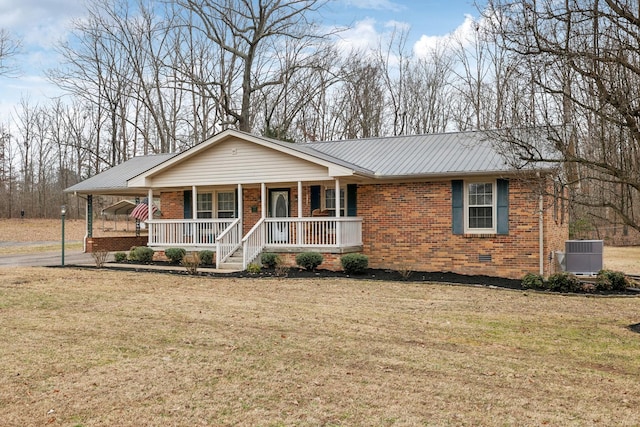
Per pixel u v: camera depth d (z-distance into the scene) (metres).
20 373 6.85
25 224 45.59
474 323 9.92
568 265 16.66
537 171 10.30
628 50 8.09
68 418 5.46
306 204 19.25
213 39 34.47
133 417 5.48
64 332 9.05
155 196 25.80
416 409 5.71
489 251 16.25
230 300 12.12
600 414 5.62
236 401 5.93
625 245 34.12
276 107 37.56
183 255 19.20
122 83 37.94
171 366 7.17
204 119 36.69
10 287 13.93
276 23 34.06
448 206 16.84
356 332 9.14
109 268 18.20
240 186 18.64
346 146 20.88
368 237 18.06
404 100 39.69
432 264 17.05
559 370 7.14
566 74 8.53
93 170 47.00
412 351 7.97
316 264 16.88
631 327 9.66
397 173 16.88
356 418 5.46
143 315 10.44
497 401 5.97
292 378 6.70
